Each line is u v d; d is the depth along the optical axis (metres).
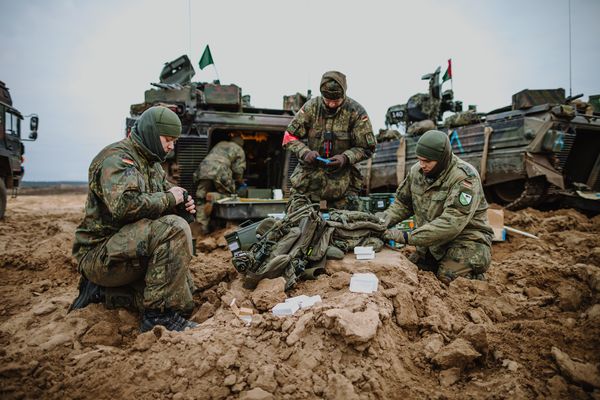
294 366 2.35
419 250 4.21
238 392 2.11
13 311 3.59
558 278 3.84
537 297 3.45
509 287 3.80
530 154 7.79
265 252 3.43
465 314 3.09
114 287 3.11
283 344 2.52
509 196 9.22
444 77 11.85
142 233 2.87
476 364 2.48
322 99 4.85
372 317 2.51
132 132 3.20
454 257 3.80
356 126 4.84
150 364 2.31
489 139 8.60
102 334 2.79
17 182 9.91
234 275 3.99
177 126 3.21
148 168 3.25
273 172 8.40
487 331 2.79
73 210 12.64
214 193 6.68
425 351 2.50
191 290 3.50
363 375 2.21
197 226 6.79
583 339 2.60
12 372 2.25
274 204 6.57
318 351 2.39
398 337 2.70
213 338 2.50
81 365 2.33
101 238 3.05
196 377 2.21
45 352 2.50
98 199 3.03
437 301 3.11
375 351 2.39
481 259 3.74
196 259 4.61
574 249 5.45
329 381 2.13
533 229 6.79
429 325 2.79
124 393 2.13
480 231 3.85
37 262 4.86
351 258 3.80
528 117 7.91
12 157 9.29
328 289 3.25
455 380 2.32
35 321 3.13
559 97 8.18
